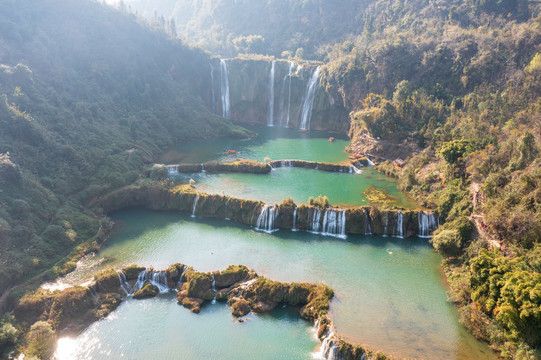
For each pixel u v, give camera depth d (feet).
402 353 151.02
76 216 260.62
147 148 382.22
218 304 188.65
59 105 348.38
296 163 356.59
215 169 345.92
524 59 363.56
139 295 194.59
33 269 209.77
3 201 232.32
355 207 260.01
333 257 221.87
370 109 388.16
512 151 237.86
